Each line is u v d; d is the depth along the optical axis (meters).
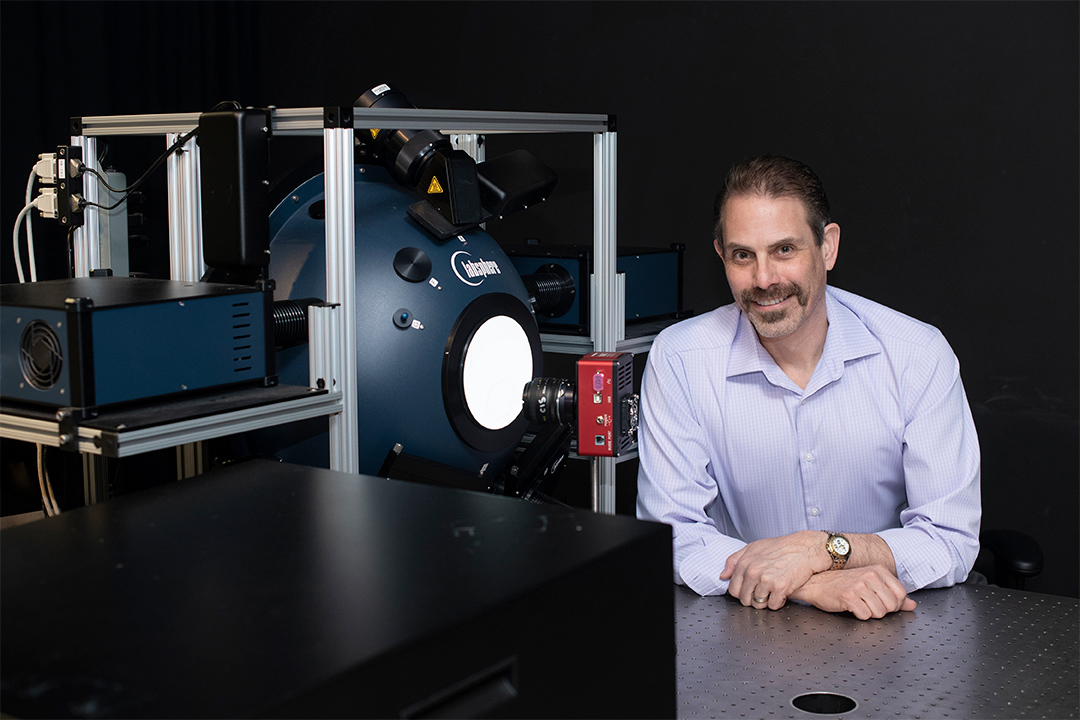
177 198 1.70
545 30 2.91
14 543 0.73
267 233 1.41
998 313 2.31
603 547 0.66
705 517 1.56
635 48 2.77
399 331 1.63
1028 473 2.31
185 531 0.75
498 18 2.98
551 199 2.96
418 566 0.64
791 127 2.55
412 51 3.15
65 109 2.84
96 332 1.15
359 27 3.24
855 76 2.45
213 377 1.31
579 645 0.62
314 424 1.65
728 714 0.96
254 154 1.39
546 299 2.05
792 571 1.28
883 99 2.41
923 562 1.33
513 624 0.57
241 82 3.40
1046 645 1.12
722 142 2.66
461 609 0.56
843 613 1.25
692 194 2.72
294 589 0.61
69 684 0.50
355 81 3.27
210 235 1.41
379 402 1.62
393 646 0.52
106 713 0.47
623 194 2.85
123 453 1.13
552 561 0.64
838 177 2.50
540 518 0.75
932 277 2.39
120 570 0.66
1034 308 2.26
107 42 2.92
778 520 1.64
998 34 2.25
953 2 2.30
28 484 2.54
